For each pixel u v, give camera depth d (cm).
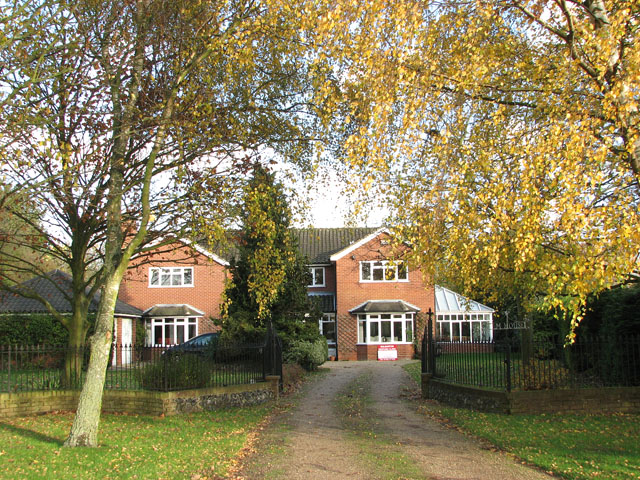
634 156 743
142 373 1343
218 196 1224
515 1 830
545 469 748
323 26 781
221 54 1091
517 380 1328
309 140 1191
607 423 1047
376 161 786
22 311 2555
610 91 699
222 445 921
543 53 945
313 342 2456
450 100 870
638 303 1269
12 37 969
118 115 1074
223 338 2227
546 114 838
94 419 909
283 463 809
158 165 1227
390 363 2986
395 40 796
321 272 3766
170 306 3341
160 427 1080
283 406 1404
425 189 884
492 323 3219
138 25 1048
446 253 845
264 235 1455
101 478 716
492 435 974
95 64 1071
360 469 769
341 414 1276
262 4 1021
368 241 3512
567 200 668
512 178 791
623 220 653
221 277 3375
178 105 1110
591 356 1398
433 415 1245
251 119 1223
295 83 1194
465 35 859
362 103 837
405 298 3466
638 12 796
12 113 1020
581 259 665
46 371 1356
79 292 1409
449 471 752
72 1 1048
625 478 680
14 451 850
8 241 1341
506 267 1020
